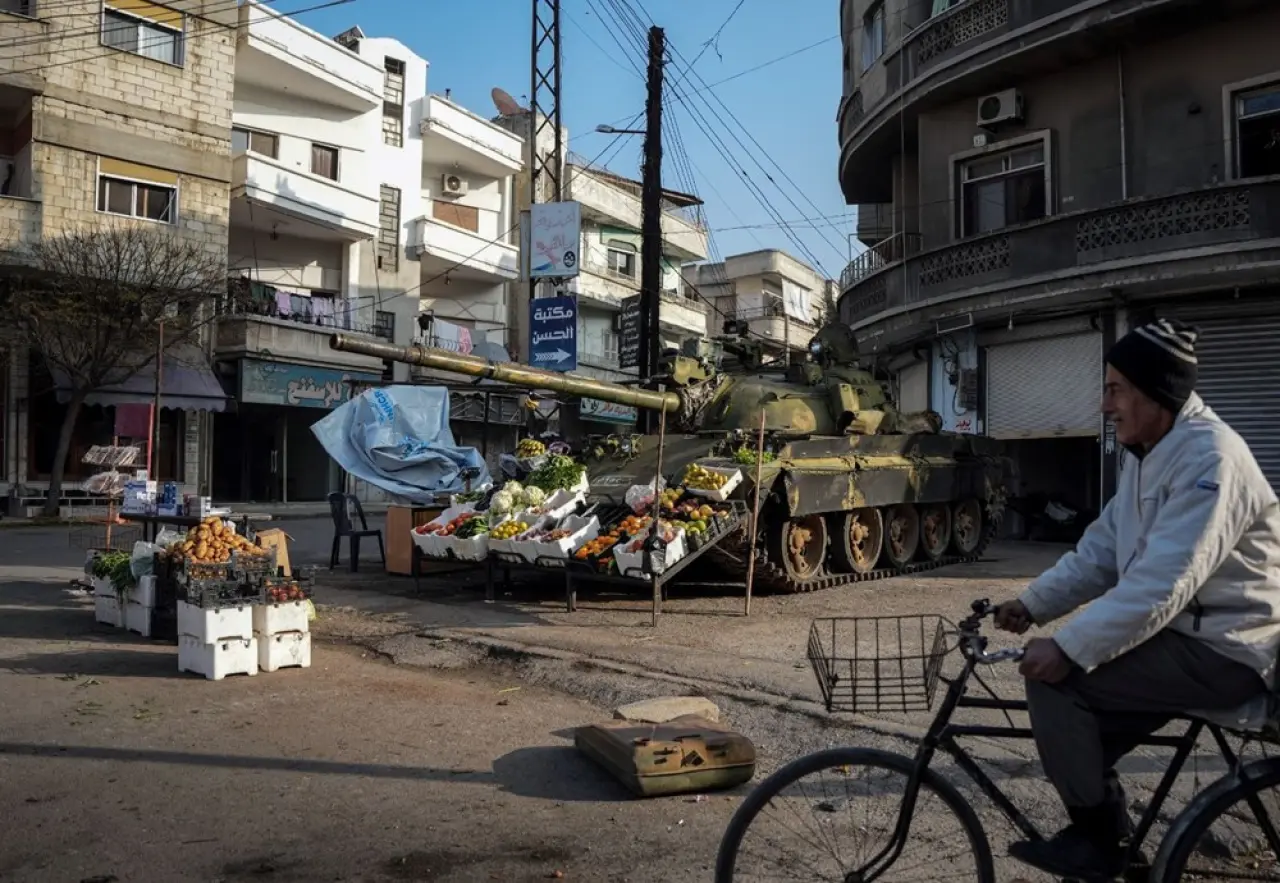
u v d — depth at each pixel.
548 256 20.92
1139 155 16.53
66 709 6.38
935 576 13.30
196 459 24.73
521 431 33.03
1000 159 18.62
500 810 4.77
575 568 9.95
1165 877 2.88
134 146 23.28
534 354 20.89
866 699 3.58
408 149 31.36
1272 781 2.87
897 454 13.48
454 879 4.00
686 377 13.08
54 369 21.81
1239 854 3.75
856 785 3.63
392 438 13.86
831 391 14.00
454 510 11.75
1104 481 16.86
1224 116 15.69
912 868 3.48
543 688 7.26
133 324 21.31
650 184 18.88
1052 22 16.28
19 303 20.84
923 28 18.64
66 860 4.11
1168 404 2.96
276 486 28.14
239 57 26.09
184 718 6.24
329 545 17.20
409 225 31.33
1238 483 2.78
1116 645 2.78
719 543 10.61
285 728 6.06
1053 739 2.96
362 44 30.22
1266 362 15.30
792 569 11.50
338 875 4.03
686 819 4.69
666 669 7.40
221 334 25.61
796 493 11.01
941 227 19.39
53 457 23.08
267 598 7.65
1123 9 15.48
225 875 4.01
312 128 28.89
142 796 4.88
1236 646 2.82
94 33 22.64
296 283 29.28
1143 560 2.80
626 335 25.17
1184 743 3.02
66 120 22.27
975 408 18.84
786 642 8.40
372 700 6.77
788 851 3.45
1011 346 18.41
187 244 23.03
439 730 6.08
